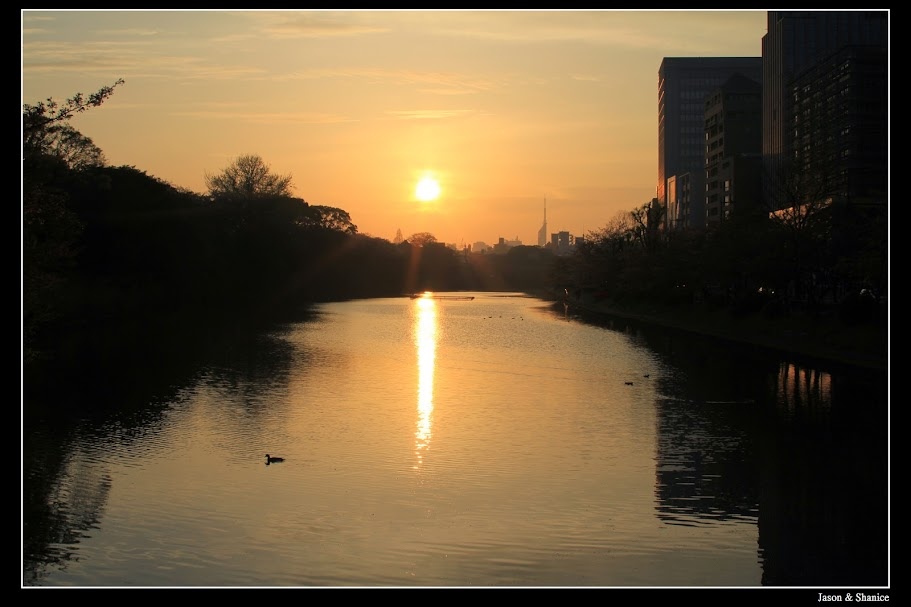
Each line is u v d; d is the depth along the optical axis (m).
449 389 52.22
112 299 101.88
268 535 25.17
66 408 44.09
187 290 125.62
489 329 102.06
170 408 44.41
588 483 30.67
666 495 29.27
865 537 25.20
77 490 29.31
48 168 44.91
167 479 30.70
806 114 147.25
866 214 79.62
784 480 31.09
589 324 111.19
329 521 26.41
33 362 61.41
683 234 126.94
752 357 68.94
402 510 27.53
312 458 33.94
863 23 172.75
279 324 106.00
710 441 37.53
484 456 34.47
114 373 57.59
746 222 92.12
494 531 25.62
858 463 33.66
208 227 127.94
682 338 88.25
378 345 80.19
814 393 50.31
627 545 24.61
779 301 85.31
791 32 172.62
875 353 61.31
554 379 57.03
